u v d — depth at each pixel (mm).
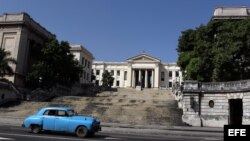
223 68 35875
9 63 50219
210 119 33094
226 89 33000
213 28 42812
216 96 33531
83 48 79750
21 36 52125
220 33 40656
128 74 108312
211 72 38719
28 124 18156
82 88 60094
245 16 54656
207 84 34156
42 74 48375
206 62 38562
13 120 28891
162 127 27453
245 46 35344
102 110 35844
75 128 17109
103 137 17422
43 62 49875
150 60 108438
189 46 49531
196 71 39062
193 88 34156
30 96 45656
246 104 31078
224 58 35031
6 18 53125
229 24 40812
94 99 43875
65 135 17734
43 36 59656
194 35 48312
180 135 22672
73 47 78438
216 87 33656
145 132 23406
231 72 36312
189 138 20094
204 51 39375
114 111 35281
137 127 26797
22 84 51969
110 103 40250
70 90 56656
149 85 110188
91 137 17078
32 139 14602
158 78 107000
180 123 32719
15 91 44562
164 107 37438
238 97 31969
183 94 34281
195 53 42062
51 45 50750
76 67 55156
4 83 42031
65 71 51625
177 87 46250
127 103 40344
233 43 35938
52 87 49938
